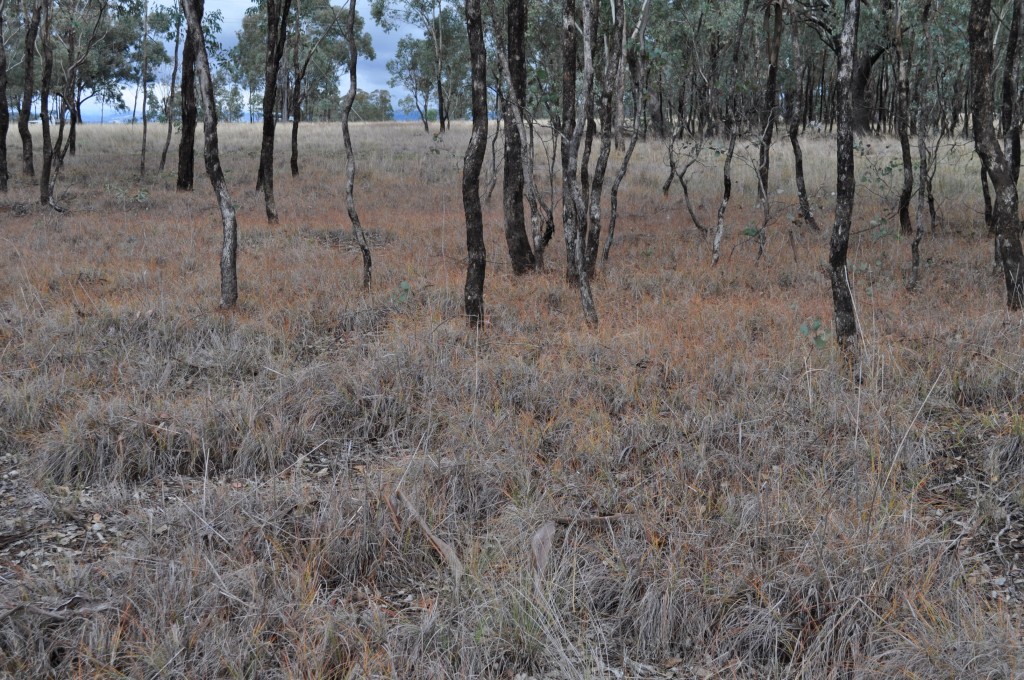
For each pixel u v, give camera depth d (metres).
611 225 10.84
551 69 20.92
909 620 3.23
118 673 2.97
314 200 18.95
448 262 11.36
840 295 6.44
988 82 7.96
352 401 5.72
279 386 5.80
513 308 8.56
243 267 10.57
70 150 29.88
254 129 41.94
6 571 3.73
